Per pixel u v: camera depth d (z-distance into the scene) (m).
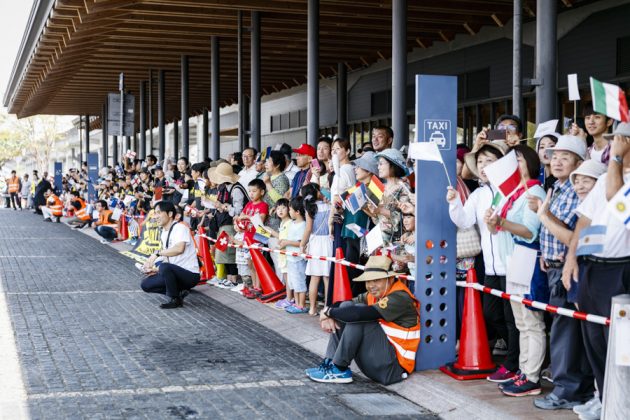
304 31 16.98
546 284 5.43
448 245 6.28
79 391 5.70
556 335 5.24
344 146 8.30
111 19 16.06
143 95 26.31
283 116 28.50
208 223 11.76
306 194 8.48
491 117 17.12
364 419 5.20
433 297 6.24
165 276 9.44
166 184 15.11
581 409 5.00
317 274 8.45
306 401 5.59
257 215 9.65
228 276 10.91
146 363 6.62
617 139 4.30
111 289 10.84
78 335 7.72
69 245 17.53
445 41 18.73
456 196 5.85
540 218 4.92
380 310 5.93
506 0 14.72
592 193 4.64
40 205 31.22
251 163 11.01
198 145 39.28
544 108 7.56
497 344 6.89
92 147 57.56
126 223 18.09
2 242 18.08
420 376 6.04
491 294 6.09
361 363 6.03
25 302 9.67
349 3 14.42
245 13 15.71
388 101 21.31
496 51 16.83
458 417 5.29
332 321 6.15
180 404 5.43
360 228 7.40
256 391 5.82
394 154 7.09
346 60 21.88
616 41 13.79
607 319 4.57
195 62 22.11
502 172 5.34
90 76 25.47
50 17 16.16
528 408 5.21
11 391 5.68
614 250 4.56
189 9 15.42
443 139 6.19
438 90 6.16
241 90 15.30
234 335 7.89
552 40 7.55
